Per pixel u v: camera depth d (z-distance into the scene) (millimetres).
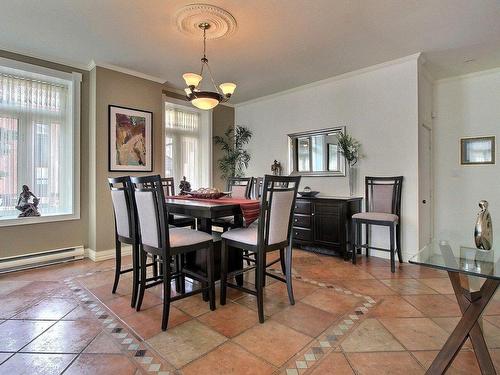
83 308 2350
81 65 3852
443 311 2287
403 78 3729
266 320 2158
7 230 3322
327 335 1954
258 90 5004
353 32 3021
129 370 1600
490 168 4020
